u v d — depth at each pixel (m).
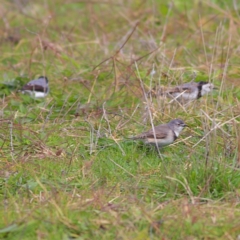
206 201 9.83
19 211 9.31
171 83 14.16
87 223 9.00
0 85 14.84
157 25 19.16
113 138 11.96
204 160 10.65
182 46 16.47
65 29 19.83
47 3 22.94
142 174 10.76
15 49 18.14
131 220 9.02
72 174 10.77
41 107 13.44
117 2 21.55
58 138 12.10
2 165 11.02
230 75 14.77
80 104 13.57
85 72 15.41
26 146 11.67
